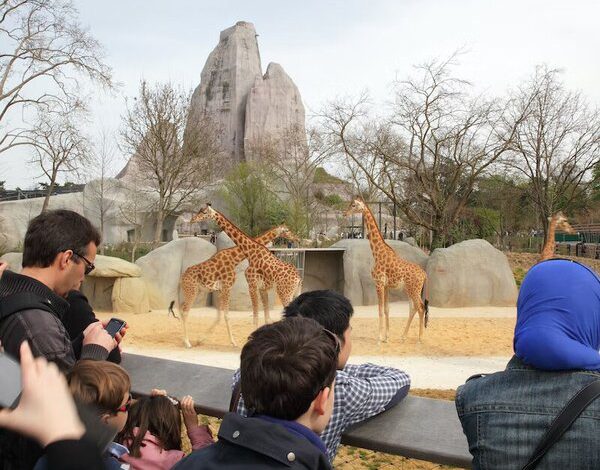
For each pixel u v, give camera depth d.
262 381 1.42
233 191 32.44
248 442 1.36
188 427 2.33
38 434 0.95
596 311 1.62
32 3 23.56
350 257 17.73
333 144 31.31
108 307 15.66
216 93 65.12
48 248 2.16
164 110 29.55
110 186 33.19
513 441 1.56
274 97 63.59
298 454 1.34
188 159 31.47
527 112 23.09
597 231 35.16
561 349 1.55
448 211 26.06
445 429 1.93
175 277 16.47
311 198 37.84
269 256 11.29
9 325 1.93
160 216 29.16
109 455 1.56
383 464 4.12
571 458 1.49
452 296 16.84
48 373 1.00
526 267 25.42
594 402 1.51
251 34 66.69
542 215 24.69
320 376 1.43
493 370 9.19
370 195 31.67
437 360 10.03
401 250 17.81
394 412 2.04
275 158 37.75
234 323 14.02
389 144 25.72
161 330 12.77
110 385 1.63
